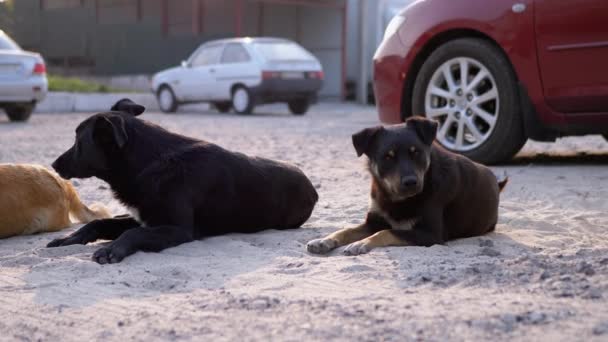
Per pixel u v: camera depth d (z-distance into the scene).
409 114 8.98
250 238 5.18
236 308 3.38
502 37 7.95
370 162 5.11
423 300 3.40
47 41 34.56
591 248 4.45
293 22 32.09
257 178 5.32
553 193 6.70
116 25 31.44
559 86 7.68
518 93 8.02
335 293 3.60
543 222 5.62
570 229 5.43
